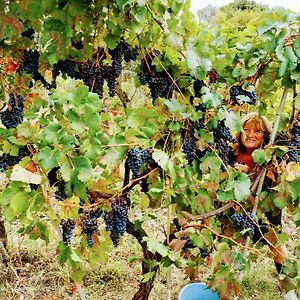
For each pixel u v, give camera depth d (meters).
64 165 1.78
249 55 2.29
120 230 2.22
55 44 2.02
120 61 2.31
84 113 1.74
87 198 2.05
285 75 2.23
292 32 2.15
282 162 2.30
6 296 3.18
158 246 2.05
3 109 2.45
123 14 1.96
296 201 2.35
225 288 2.25
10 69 2.35
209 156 2.21
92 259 2.34
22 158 1.98
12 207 1.82
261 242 2.60
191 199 2.28
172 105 2.11
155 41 2.13
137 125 2.12
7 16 1.98
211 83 2.33
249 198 2.38
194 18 2.14
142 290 2.70
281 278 2.52
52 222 2.03
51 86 2.34
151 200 2.40
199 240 2.22
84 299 2.52
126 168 2.29
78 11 1.93
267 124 2.55
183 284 3.42
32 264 3.56
